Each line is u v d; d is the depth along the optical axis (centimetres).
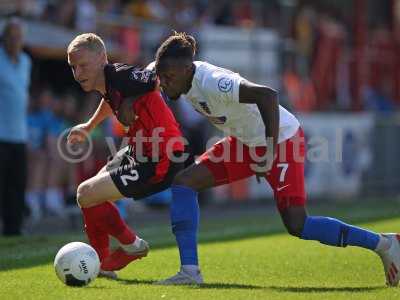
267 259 2867
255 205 6006
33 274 2489
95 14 5497
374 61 7950
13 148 3944
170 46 2136
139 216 5178
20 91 3956
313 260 2830
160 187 2336
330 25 7569
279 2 7231
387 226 3819
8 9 5178
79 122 5025
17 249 3231
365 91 7562
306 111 6650
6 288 2188
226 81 2117
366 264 2720
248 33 6375
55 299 1966
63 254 2166
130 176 2295
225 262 2794
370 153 6462
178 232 2225
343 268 2644
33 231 4456
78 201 2359
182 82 2158
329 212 4897
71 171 4834
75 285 2164
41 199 4812
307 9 7494
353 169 6350
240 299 1934
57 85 5422
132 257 2408
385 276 2331
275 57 6569
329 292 2075
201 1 6519
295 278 2436
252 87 2081
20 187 3975
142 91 2247
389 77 8075
